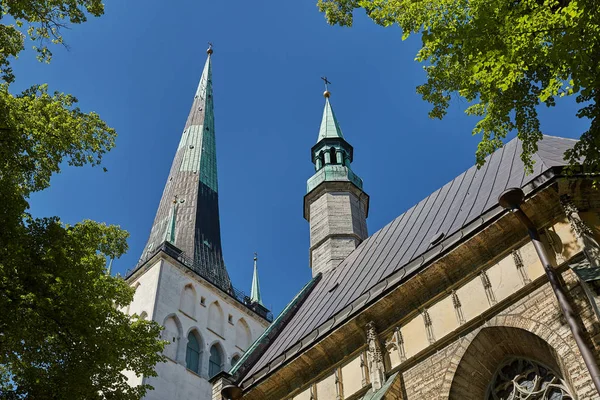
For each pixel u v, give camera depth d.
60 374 22.84
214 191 75.75
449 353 22.75
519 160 28.53
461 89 19.39
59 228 23.61
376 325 25.88
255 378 29.12
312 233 47.25
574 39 15.48
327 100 60.97
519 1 17.44
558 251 21.62
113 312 28.27
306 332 30.52
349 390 25.27
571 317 19.39
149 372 28.20
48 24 24.20
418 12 18.58
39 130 24.09
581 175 22.06
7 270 21.80
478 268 23.83
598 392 17.58
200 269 61.38
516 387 21.02
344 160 53.97
